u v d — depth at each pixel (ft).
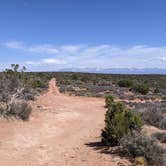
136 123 50.83
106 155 42.83
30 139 53.78
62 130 63.16
